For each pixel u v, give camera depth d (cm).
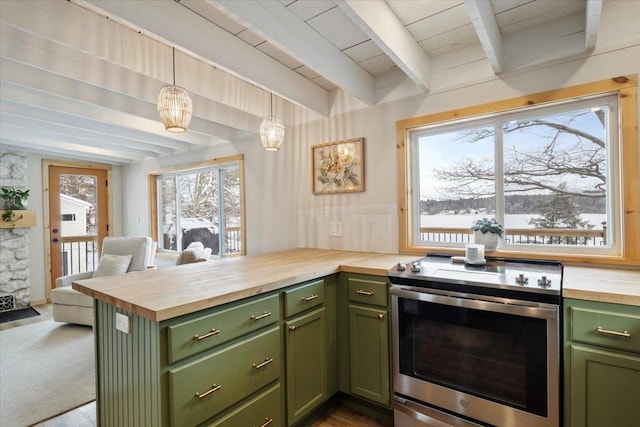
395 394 185
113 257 358
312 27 200
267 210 341
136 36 198
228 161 381
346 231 282
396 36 191
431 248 242
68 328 351
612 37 180
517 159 219
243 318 148
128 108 276
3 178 426
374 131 267
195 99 285
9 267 425
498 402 154
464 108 226
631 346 128
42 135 379
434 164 252
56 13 164
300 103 263
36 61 191
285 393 170
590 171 197
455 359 166
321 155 297
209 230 429
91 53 178
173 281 162
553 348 141
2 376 249
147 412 124
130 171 535
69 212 495
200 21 189
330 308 204
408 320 180
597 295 133
